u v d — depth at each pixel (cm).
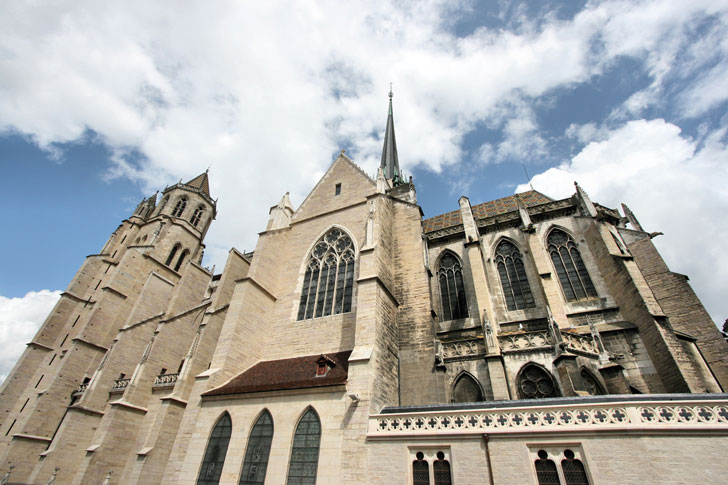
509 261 3416
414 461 1631
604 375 2130
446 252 3672
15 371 4188
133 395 3142
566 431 1412
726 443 1193
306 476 1780
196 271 4256
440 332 3106
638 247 3152
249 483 1872
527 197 4309
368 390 1922
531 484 1359
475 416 1628
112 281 4562
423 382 2395
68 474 3012
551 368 2148
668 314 2777
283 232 3572
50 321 4628
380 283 2519
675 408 1327
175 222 5731
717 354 2481
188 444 2162
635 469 1255
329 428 1873
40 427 3584
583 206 3300
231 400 2231
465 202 3634
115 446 2880
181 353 3688
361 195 3466
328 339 2681
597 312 2766
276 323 3017
